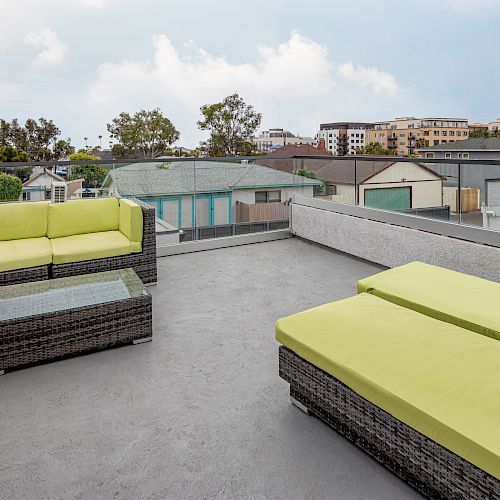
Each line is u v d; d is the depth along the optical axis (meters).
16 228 4.00
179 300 3.67
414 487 1.67
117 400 2.28
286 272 4.41
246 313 3.40
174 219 5.14
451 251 3.78
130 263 3.91
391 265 4.38
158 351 2.80
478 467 1.38
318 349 1.94
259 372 2.54
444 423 1.46
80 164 4.58
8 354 2.51
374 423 1.74
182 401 2.27
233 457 1.87
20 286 3.08
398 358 1.81
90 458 1.87
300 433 2.01
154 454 1.89
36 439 1.98
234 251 5.23
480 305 2.29
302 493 1.68
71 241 3.95
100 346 2.76
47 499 1.66
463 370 1.71
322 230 5.24
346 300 2.41
